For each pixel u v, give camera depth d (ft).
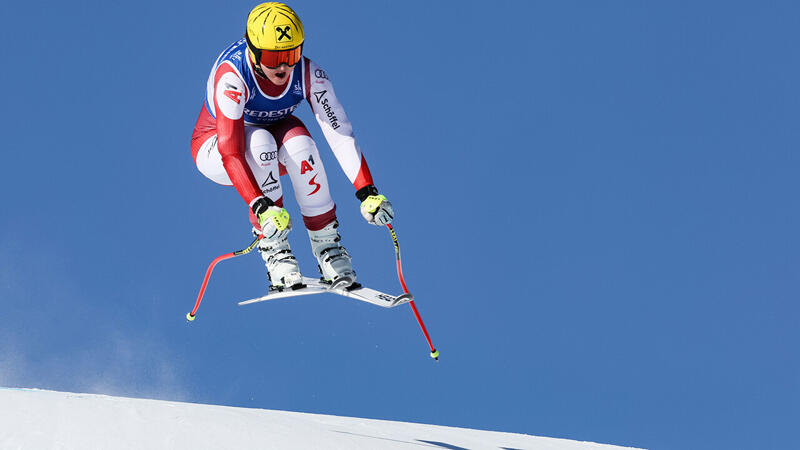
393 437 61.93
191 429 45.50
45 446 40.52
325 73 53.93
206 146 54.95
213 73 52.26
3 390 48.60
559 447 84.43
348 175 53.16
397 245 52.60
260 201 49.37
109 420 44.78
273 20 49.65
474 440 73.92
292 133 53.16
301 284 53.72
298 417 65.51
